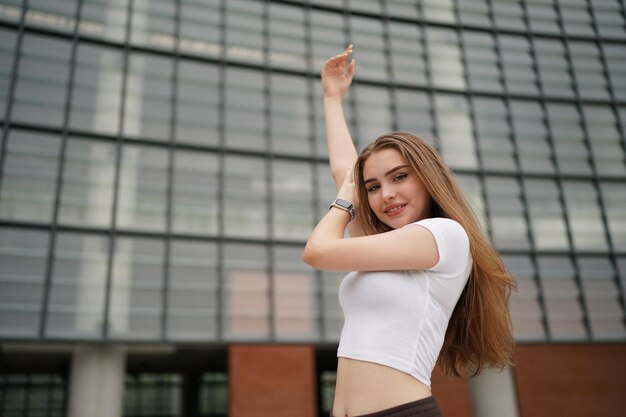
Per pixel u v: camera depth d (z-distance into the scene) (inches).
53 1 582.9
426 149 55.6
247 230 575.5
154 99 589.3
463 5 758.5
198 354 732.7
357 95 672.4
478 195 658.8
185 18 634.8
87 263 512.1
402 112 681.6
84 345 516.4
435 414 45.7
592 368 585.9
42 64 557.3
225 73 629.3
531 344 587.8
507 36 753.6
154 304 518.6
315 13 697.6
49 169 528.4
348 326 50.2
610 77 758.5
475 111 703.1
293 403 523.5
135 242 534.6
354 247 48.3
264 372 527.2
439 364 62.2
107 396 510.9
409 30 726.5
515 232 649.6
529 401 563.8
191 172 577.6
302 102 649.6
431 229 49.5
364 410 45.8
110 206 537.6
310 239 51.7
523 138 700.7
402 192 54.7
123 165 553.9
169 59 612.4
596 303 627.5
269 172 605.0
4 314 474.6
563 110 725.9
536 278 628.7
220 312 533.3
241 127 613.6
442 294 49.8
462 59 726.5
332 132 75.6
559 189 681.0
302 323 552.1
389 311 48.3
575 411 565.6
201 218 564.1
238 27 655.1
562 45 764.0
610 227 673.6
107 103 569.3
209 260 550.9
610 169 705.6
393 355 46.5
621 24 794.8
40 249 502.6
